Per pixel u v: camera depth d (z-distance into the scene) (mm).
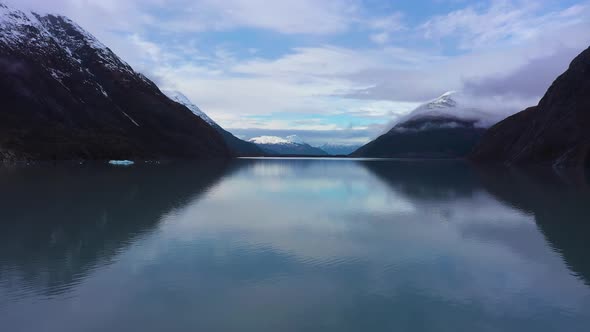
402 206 35375
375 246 21078
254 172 91438
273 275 16375
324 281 15656
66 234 23484
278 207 34938
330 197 42625
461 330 11641
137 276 16203
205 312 12828
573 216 29297
